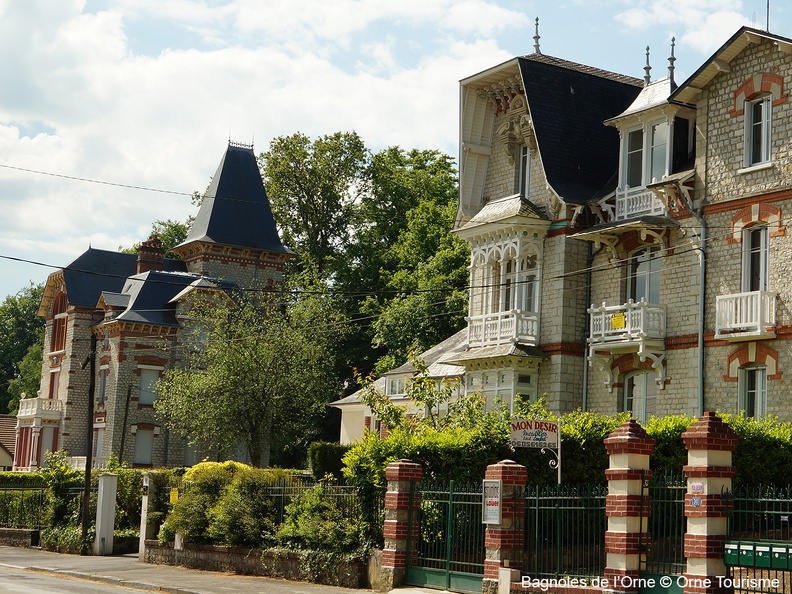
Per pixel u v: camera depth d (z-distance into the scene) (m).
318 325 56.47
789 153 27.58
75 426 66.00
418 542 21.78
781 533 18.61
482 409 28.20
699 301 29.53
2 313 107.00
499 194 37.34
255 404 51.78
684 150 31.66
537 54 37.84
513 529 19.58
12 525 41.09
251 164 69.38
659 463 23.48
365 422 50.38
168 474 32.84
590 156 35.12
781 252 27.58
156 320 61.94
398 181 74.31
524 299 34.94
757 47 28.62
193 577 26.03
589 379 33.31
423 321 60.12
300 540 25.00
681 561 18.47
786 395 27.02
